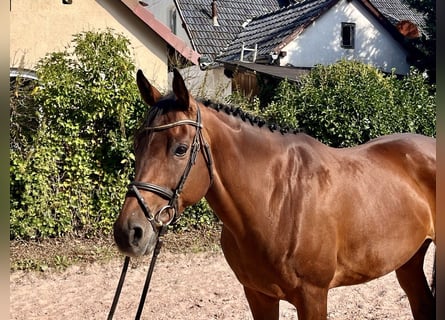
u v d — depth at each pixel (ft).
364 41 59.47
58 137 23.85
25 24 31.78
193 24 65.62
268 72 42.57
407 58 61.36
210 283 20.49
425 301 13.47
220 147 9.75
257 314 11.09
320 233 10.23
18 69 26.20
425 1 60.29
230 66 43.91
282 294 10.35
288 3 75.77
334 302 18.54
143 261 22.85
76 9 32.78
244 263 10.37
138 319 9.87
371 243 11.05
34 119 23.85
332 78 32.89
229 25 67.51
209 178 9.59
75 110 24.08
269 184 10.12
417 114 34.09
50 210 23.89
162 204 8.96
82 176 24.32
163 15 70.69
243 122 10.32
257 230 9.96
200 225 26.50
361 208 10.95
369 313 17.52
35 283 20.67
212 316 17.28
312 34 56.75
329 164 11.00
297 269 10.09
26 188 23.08
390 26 59.93
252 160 10.07
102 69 24.07
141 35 34.01
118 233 8.69
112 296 19.33
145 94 9.82
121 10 33.53
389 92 32.89
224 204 9.92
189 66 35.76
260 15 68.69
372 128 30.91
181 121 9.14
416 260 13.34
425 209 12.25
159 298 18.97
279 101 32.24
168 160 9.00
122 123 24.09
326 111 30.27
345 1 57.88
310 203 10.26
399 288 19.92
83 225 24.66
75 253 23.16
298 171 10.48
